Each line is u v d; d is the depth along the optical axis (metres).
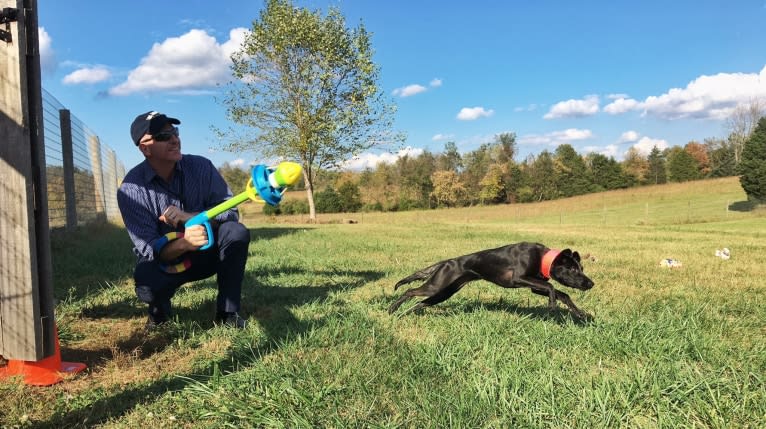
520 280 4.60
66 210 11.22
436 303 5.09
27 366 3.15
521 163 76.75
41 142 2.99
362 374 3.18
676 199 54.00
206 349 3.82
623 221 37.09
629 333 4.01
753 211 38.78
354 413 2.71
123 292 5.75
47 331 3.06
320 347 3.78
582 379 3.18
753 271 7.95
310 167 31.02
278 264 8.16
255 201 2.52
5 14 2.80
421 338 4.11
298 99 29.50
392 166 80.38
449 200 68.38
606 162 74.38
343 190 58.22
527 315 4.62
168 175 4.17
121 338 4.07
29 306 2.99
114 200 21.62
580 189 72.88
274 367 3.25
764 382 3.13
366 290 6.13
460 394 2.88
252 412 2.69
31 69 2.91
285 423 2.61
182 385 3.09
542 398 2.88
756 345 3.84
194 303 5.22
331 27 28.66
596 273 7.64
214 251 4.34
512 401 2.83
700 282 6.86
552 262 4.52
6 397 2.91
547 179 72.12
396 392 2.98
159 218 4.13
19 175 2.92
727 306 5.29
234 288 4.38
